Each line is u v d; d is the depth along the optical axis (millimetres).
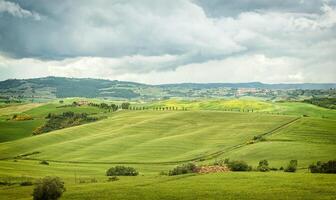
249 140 176375
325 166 97062
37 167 134375
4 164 135625
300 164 121562
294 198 63500
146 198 68000
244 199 64562
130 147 181500
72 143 194500
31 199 70500
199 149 169250
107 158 163750
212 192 70438
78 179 102750
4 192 80062
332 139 167250
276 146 152125
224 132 198250
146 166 144000
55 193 68188
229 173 91000
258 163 128375
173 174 101312
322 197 63406
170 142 184500
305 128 189375
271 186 73125
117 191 74125
